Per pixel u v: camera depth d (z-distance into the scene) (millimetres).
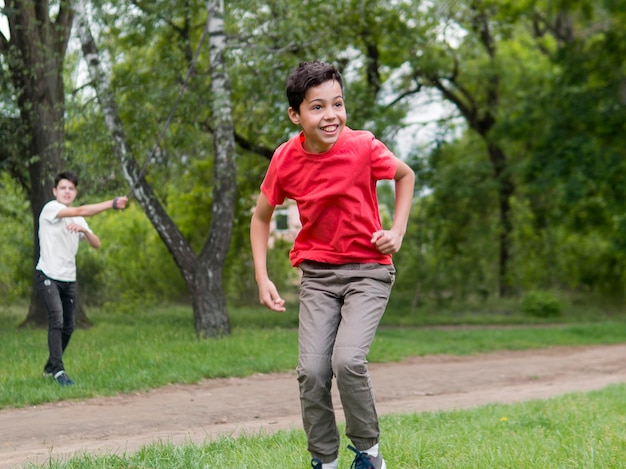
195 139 13328
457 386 9422
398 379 9781
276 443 4797
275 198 3699
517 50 25062
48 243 7668
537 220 25109
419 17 16000
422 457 4332
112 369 8805
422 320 20188
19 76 13320
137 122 12578
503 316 21734
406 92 19453
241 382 8992
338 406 7234
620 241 21703
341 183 3467
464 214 25219
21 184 15641
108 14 11875
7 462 4738
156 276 20172
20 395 7223
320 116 3352
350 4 14602
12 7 12570
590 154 20422
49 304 7715
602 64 21359
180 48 13898
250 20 12742
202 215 19156
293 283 21766
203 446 4656
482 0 19672
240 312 19203
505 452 4426
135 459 4285
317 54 13578
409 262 23000
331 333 3514
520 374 10742
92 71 12109
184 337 12484
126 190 12766
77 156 12516
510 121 22719
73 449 5219
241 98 14180
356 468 3510
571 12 24484
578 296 25453
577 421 5727
